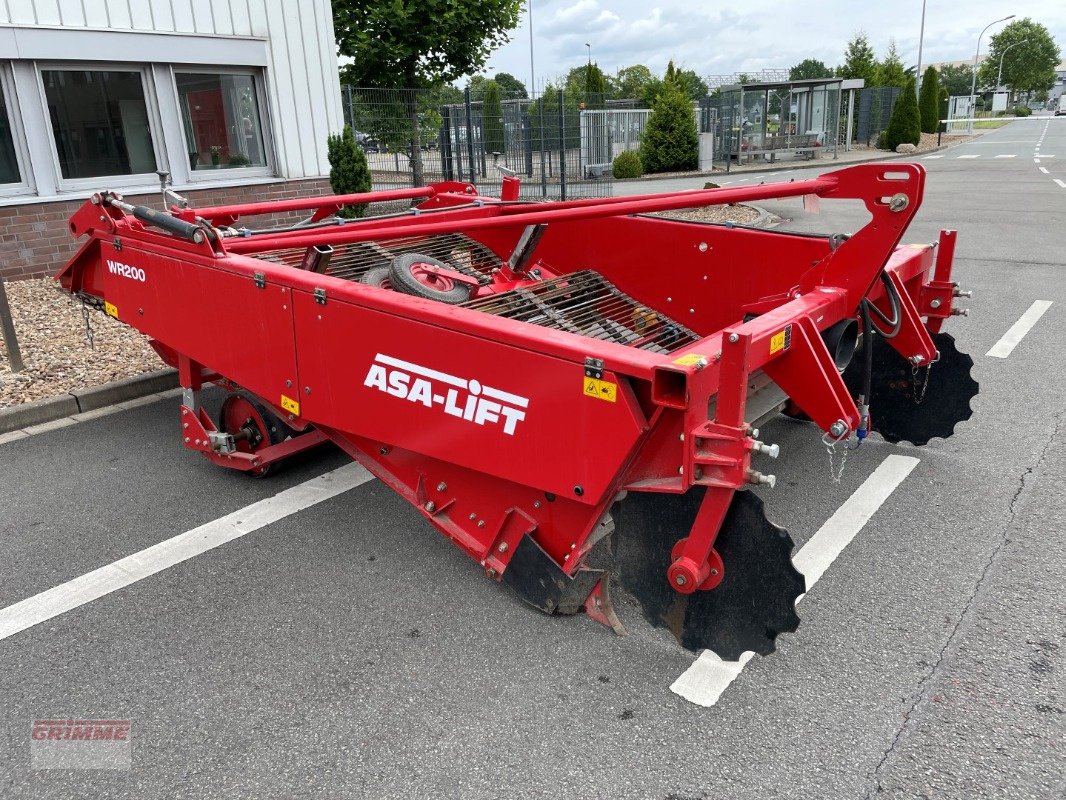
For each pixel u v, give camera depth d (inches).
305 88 444.8
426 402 114.6
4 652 118.0
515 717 102.5
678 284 179.2
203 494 169.2
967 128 2388.0
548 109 720.3
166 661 115.3
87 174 373.1
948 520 148.6
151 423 211.3
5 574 139.1
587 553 112.7
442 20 630.5
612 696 105.8
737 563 98.5
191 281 147.7
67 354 252.7
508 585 121.6
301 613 126.2
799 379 112.7
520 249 188.9
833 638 116.6
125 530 154.0
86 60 357.7
